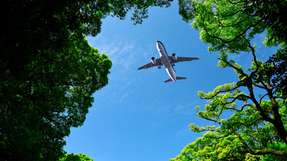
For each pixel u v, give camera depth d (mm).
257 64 18547
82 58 20625
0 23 10641
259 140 25031
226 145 25188
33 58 13156
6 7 10578
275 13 13523
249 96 20188
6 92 15273
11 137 15695
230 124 22891
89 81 20984
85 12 14352
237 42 18234
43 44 12273
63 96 18844
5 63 11758
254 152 21141
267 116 19734
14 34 11000
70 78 19609
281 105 23906
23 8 10852
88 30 15695
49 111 19344
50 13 11656
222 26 17766
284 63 13711
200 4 17391
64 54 17469
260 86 19422
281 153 20094
